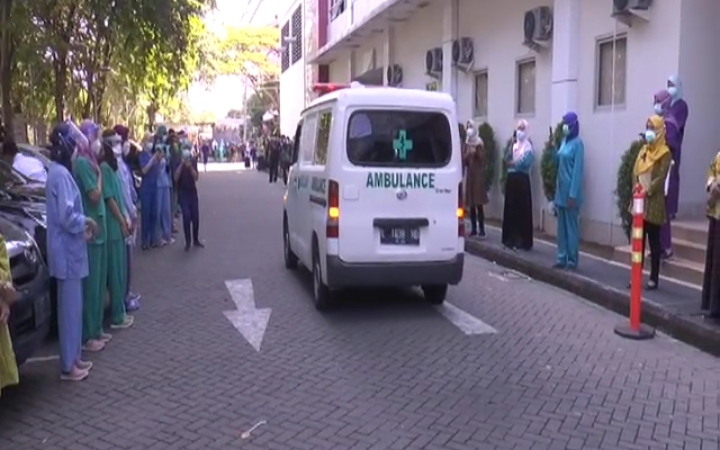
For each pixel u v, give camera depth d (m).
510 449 4.79
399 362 6.57
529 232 11.69
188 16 18.45
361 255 7.86
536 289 9.69
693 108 10.16
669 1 10.16
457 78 17.34
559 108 12.52
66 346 6.08
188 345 7.13
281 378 6.17
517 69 14.59
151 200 13.11
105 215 7.27
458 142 8.09
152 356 6.79
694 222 10.00
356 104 7.88
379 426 5.16
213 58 30.23
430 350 6.94
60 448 4.84
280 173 33.69
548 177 12.64
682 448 4.83
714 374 6.32
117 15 15.23
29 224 7.11
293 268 11.02
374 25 22.19
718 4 10.12
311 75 36.12
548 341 7.26
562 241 10.08
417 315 8.24
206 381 6.11
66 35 17.48
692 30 10.05
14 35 14.70
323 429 5.11
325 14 33.56
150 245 13.27
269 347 7.05
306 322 7.96
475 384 6.02
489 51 15.76
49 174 5.98
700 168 10.30
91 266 6.81
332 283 7.89
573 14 12.20
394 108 7.94
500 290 9.62
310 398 5.70
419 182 7.94
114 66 22.17
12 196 8.62
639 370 6.40
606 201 11.68
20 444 4.89
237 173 42.00
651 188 8.31
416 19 20.36
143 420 5.29
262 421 5.26
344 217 7.80
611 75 11.60
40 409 5.50
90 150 6.74
